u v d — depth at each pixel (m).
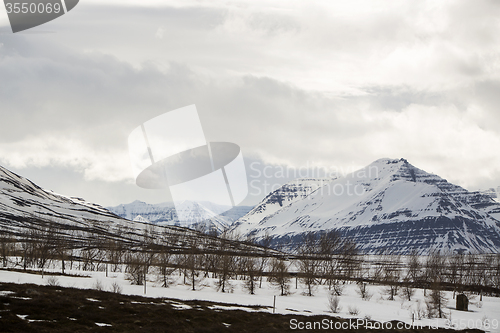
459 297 123.69
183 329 65.38
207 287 135.50
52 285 86.94
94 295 80.31
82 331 54.97
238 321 76.75
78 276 123.56
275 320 81.50
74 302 69.56
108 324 61.06
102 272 152.88
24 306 61.50
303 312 97.88
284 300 121.75
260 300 115.38
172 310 76.62
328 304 115.25
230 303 101.38
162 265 140.88
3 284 78.38
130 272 124.31
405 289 152.00
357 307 116.88
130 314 68.88
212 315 77.69
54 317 58.91
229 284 137.75
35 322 55.28
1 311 57.38
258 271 149.88
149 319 67.75
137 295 93.12
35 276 105.88
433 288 134.25
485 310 123.94
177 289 123.19
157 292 107.56
